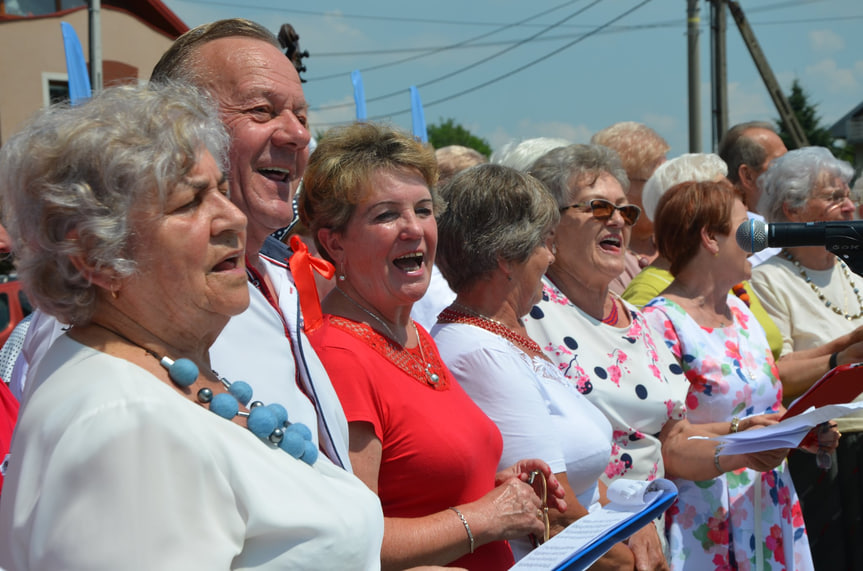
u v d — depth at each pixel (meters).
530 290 2.65
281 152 2.18
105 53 19.02
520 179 2.63
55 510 1.21
